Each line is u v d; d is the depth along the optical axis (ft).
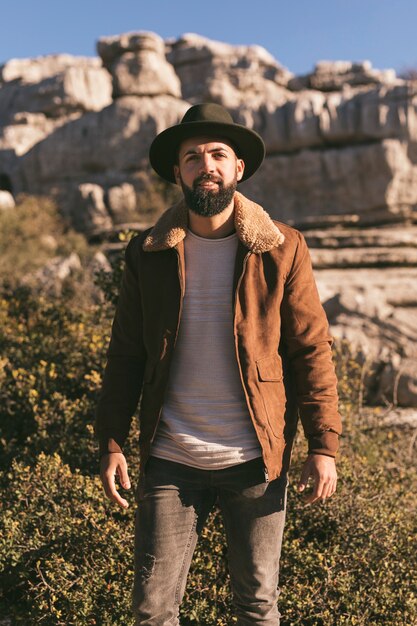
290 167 62.75
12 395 13.80
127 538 10.12
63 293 23.90
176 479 7.11
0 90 88.99
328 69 83.30
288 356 7.37
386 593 9.89
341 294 26.40
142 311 7.41
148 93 75.20
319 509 10.84
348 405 15.07
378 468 12.84
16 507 10.66
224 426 7.01
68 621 9.68
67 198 71.31
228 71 82.43
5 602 10.50
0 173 76.95
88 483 10.77
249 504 7.04
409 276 45.09
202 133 7.18
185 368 7.11
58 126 79.30
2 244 51.75
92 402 13.15
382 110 60.59
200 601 9.84
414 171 59.98
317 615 9.64
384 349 22.82
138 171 70.44
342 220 60.18
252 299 7.04
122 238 16.80
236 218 7.18
